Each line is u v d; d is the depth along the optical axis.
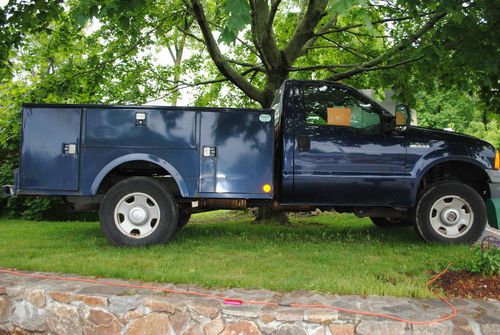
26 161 5.36
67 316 3.65
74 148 5.35
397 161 5.61
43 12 6.53
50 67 11.51
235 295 3.60
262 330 3.26
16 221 9.99
